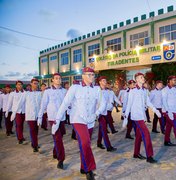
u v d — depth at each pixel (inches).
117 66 892.6
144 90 209.2
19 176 175.9
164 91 248.2
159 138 297.9
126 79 983.0
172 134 314.5
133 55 832.9
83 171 176.4
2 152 248.1
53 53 1473.9
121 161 205.5
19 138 286.5
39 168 193.0
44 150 252.2
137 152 212.8
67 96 166.2
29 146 273.0
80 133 161.9
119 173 175.9
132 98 204.5
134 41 952.9
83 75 167.9
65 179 167.3
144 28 909.8
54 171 184.9
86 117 164.7
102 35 1091.3
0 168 195.6
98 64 974.4
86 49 1205.1
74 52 1289.4
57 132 192.7
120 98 456.8
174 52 716.0
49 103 211.3
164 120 328.2
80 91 164.7
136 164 195.9
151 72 827.4
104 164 198.7
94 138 309.1
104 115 243.4
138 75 207.0
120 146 262.2
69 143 284.0
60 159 191.5
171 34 824.9
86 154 158.9
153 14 877.8
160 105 329.7
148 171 178.2
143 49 799.7
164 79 789.9
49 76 1473.9
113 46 1048.8
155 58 765.3
